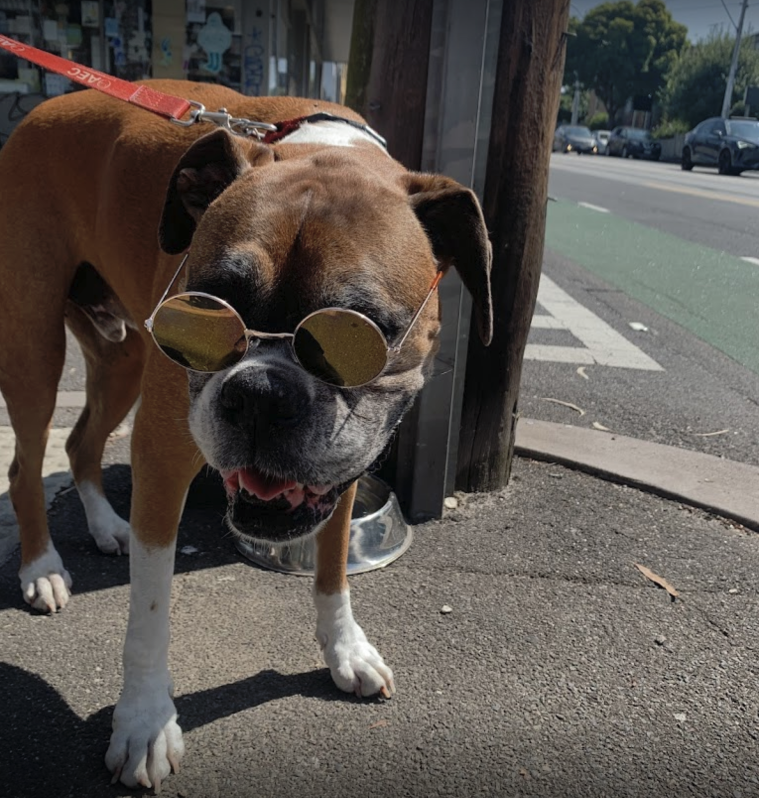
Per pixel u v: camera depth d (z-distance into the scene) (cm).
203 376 49
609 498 94
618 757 56
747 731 59
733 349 158
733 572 79
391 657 66
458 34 76
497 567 79
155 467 54
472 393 89
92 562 78
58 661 64
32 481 71
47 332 70
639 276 221
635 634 70
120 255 66
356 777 54
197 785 53
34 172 69
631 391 131
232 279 46
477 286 56
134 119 67
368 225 48
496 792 53
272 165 53
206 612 71
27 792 52
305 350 45
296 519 49
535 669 65
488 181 83
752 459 106
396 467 88
